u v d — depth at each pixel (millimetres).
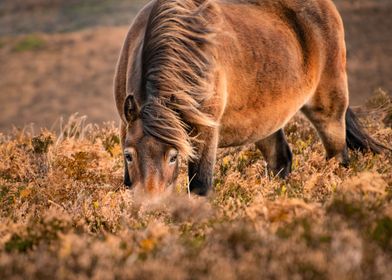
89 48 95625
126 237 10477
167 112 12531
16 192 15930
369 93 63406
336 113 18062
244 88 14914
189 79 13109
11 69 89062
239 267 8352
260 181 16156
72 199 15031
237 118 15070
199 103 13219
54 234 10508
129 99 12727
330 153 18422
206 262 8688
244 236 9383
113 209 13625
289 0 17266
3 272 8617
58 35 103688
